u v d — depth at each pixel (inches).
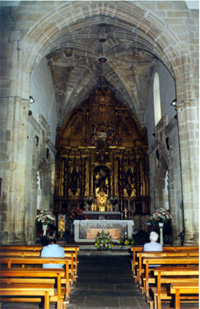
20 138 583.2
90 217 930.1
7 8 641.6
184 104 621.9
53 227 670.5
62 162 1081.4
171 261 316.2
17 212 552.4
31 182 737.6
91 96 1147.9
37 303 319.0
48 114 961.5
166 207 930.7
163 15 650.8
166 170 904.9
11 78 603.8
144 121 1106.1
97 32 783.7
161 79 877.2
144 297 345.7
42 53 668.1
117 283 401.1
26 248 418.9
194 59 639.1
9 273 263.7
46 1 646.5
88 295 354.9
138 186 1068.5
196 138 600.1
